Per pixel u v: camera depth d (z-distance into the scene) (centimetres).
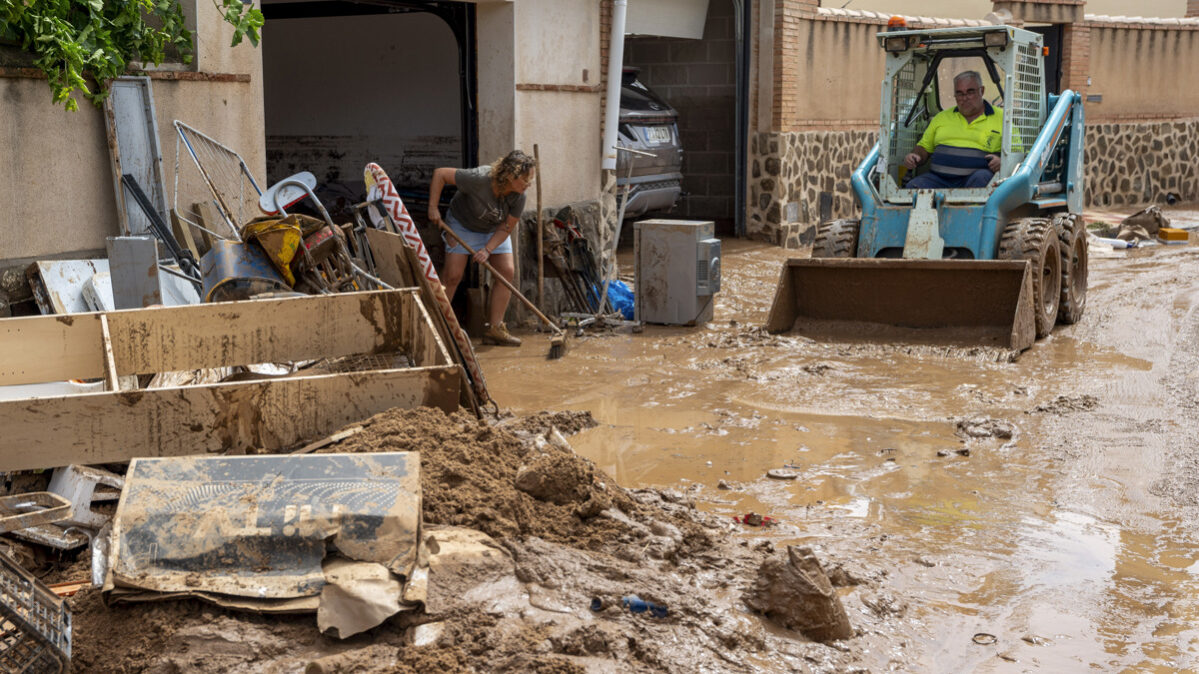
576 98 1044
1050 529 482
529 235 973
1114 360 811
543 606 359
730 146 1488
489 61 962
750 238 1446
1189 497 521
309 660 327
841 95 1519
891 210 931
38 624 311
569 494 430
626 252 1385
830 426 643
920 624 387
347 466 381
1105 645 375
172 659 323
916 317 887
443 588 357
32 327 496
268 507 359
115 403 429
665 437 620
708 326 959
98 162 654
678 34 1400
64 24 601
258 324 532
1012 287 851
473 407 544
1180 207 1980
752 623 370
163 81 688
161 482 367
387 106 1141
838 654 360
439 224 840
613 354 846
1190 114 2022
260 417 450
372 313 552
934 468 566
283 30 1190
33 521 386
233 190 750
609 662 336
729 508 505
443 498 404
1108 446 599
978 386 732
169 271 640
